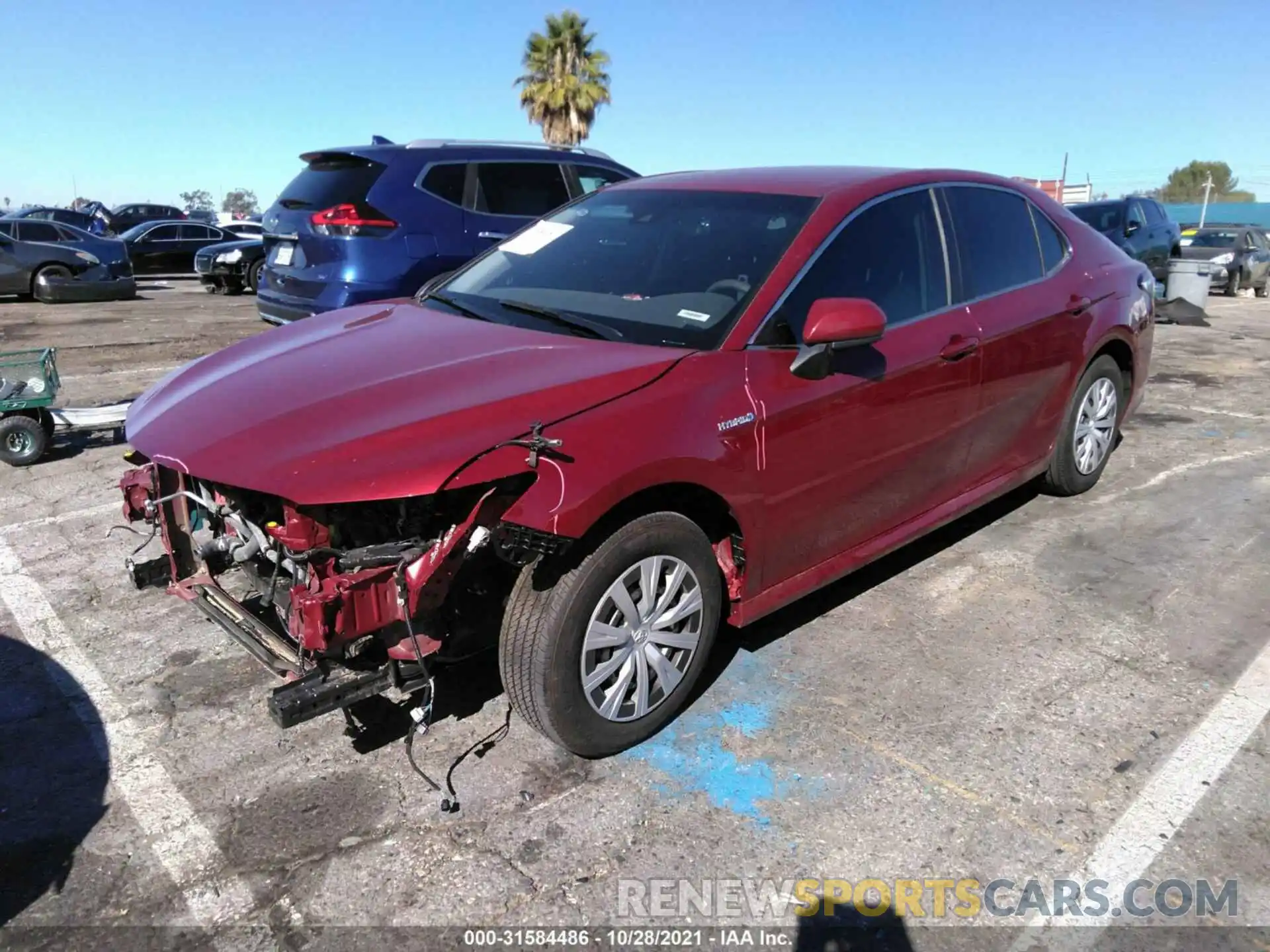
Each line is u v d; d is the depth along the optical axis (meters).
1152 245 15.37
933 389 3.60
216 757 2.87
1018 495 5.20
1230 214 60.16
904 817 2.62
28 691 3.22
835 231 3.38
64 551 4.40
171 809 2.64
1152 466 5.76
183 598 3.15
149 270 20.66
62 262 14.57
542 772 2.80
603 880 2.39
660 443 2.67
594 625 2.67
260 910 2.29
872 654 3.48
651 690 2.90
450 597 2.72
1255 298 19.27
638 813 2.63
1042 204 4.58
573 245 3.78
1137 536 4.61
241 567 2.99
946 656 3.47
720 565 3.12
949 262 3.84
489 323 3.33
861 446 3.34
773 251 3.28
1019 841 2.54
